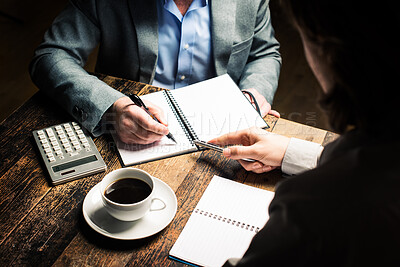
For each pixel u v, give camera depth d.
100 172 1.04
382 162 0.44
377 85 0.44
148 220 0.91
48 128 1.13
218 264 0.84
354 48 0.44
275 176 1.05
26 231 0.88
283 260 0.47
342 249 0.44
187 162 1.07
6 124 1.15
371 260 0.43
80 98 1.18
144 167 1.05
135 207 0.85
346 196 0.44
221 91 1.30
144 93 1.29
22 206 0.93
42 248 0.85
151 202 0.90
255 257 0.50
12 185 0.98
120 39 1.47
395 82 0.44
